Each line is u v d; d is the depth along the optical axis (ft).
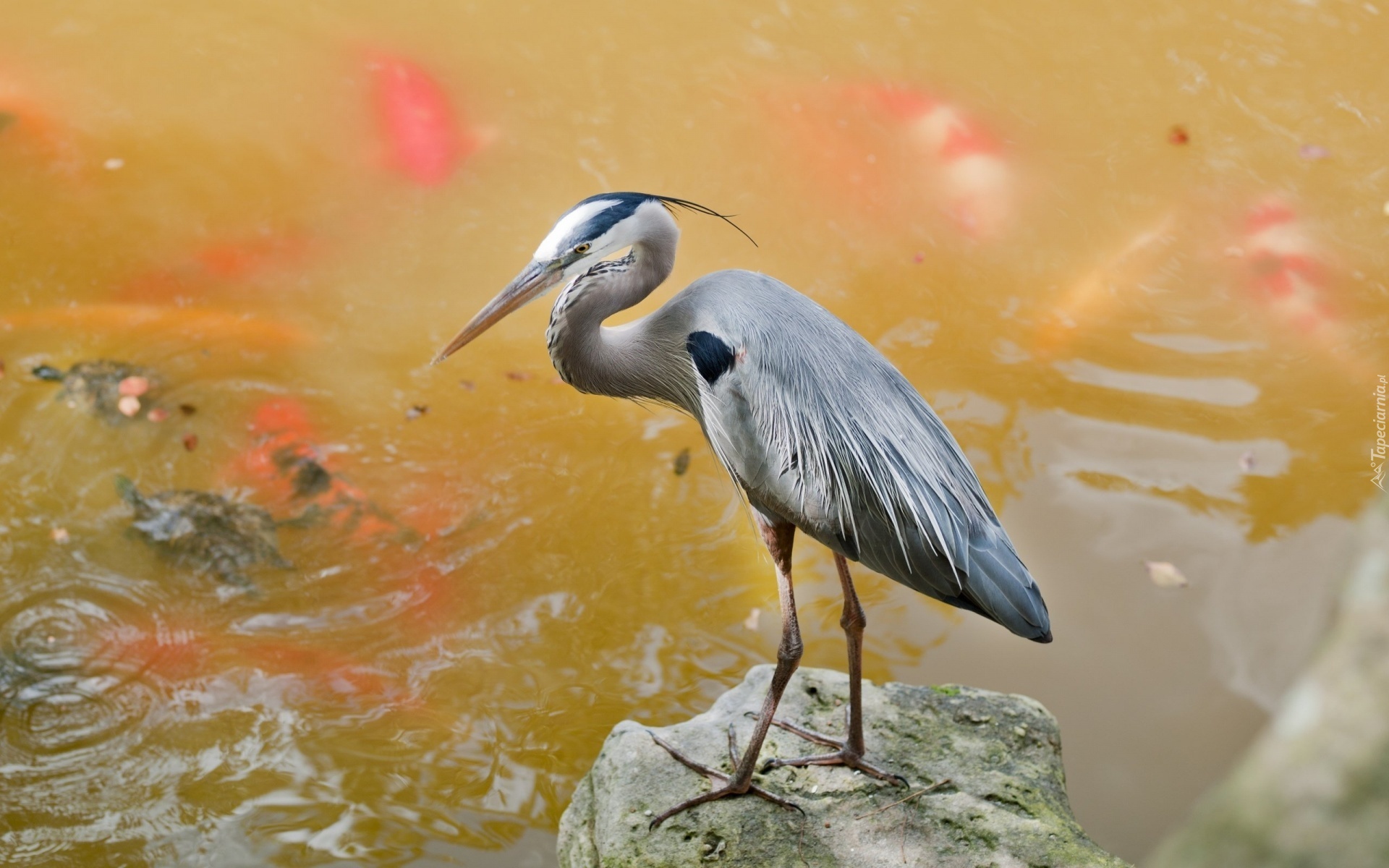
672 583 34.55
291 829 28.25
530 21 51.16
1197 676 31.81
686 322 24.31
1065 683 31.83
